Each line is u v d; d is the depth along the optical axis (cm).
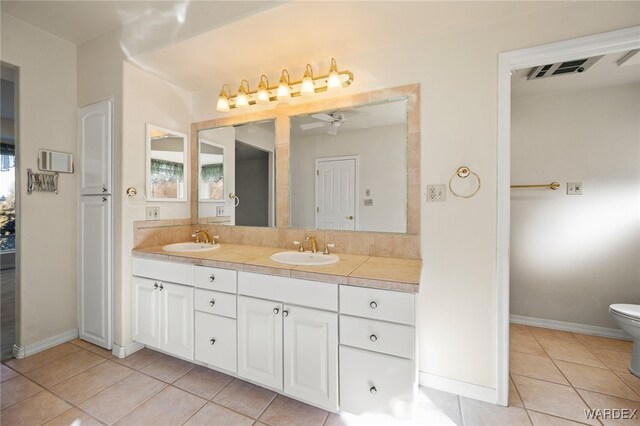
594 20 142
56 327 222
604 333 246
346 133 200
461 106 167
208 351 179
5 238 461
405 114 182
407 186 181
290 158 219
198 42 181
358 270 151
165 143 238
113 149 211
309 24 163
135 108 215
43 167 212
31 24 205
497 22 159
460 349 168
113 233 212
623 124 243
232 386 176
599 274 250
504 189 159
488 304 163
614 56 199
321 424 146
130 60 204
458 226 169
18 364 196
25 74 203
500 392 160
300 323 150
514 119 273
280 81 197
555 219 262
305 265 162
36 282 211
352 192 198
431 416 152
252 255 193
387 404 133
